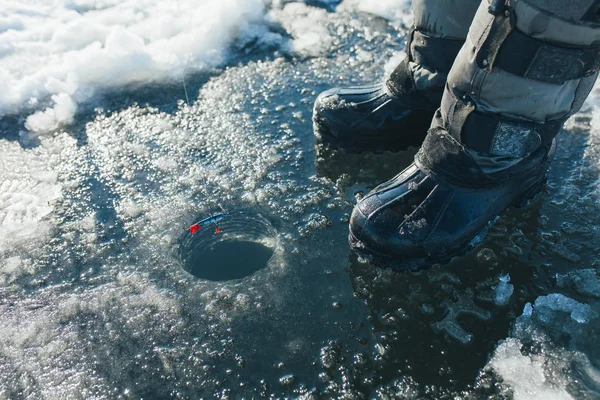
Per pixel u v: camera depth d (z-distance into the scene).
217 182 1.86
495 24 1.26
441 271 1.52
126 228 1.71
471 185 1.49
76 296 1.51
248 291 1.49
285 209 1.75
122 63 2.37
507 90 1.31
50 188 1.87
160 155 1.99
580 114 2.07
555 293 1.44
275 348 1.35
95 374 1.32
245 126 2.12
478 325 1.38
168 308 1.46
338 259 1.58
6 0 2.97
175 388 1.28
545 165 1.60
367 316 1.42
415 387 1.25
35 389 1.30
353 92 1.98
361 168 1.91
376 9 2.88
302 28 2.75
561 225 1.64
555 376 1.26
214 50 2.56
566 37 1.21
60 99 2.20
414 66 1.81
